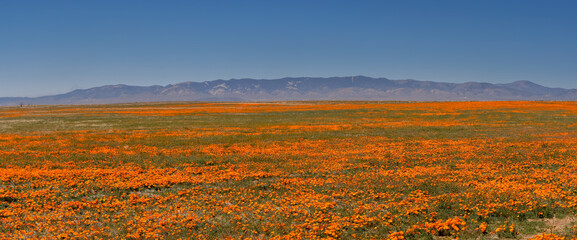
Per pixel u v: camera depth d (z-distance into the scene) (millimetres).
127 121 60750
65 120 63281
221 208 15648
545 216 13633
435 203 15305
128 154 29062
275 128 48875
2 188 18703
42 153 29469
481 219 13586
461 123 52219
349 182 19406
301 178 20984
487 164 23719
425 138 37250
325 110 82562
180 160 26484
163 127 51125
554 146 30312
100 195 17922
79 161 26172
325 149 31125
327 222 13672
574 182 18031
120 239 12406
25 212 15016
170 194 17906
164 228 13273
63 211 15305
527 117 59000
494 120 55688
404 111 74812
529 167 22953
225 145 33969
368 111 76625
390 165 24516
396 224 13289
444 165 23797
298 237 12016
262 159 26625
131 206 16047
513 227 12312
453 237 12125
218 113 79188
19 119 66188
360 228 13070
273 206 15766
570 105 83125
